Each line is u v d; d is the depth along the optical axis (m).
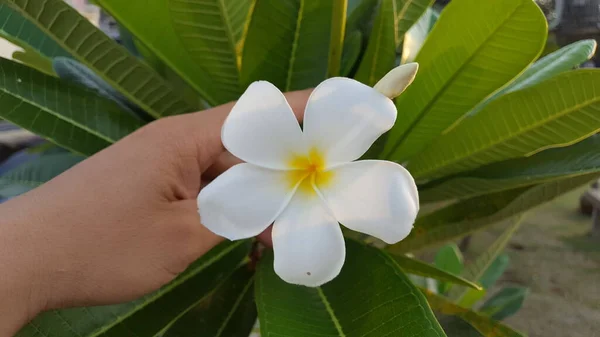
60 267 0.15
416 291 0.16
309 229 0.12
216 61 0.20
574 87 0.16
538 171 0.19
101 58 0.19
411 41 0.24
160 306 0.19
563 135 0.17
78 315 0.18
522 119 0.17
